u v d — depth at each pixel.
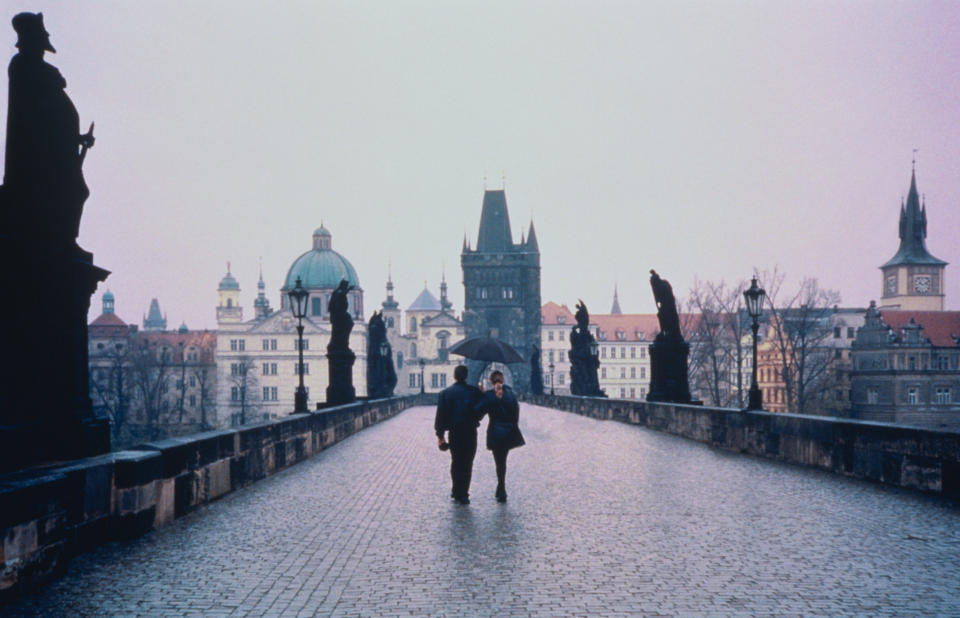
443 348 184.00
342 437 27.25
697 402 31.84
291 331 161.75
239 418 159.88
